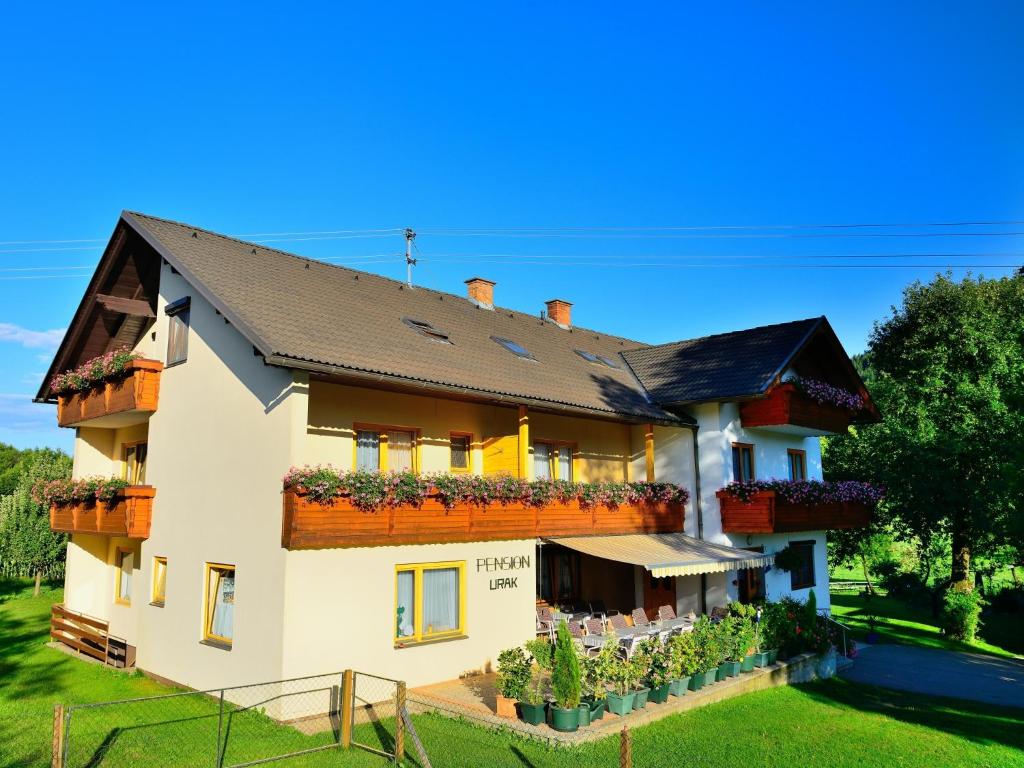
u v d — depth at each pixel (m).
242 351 15.56
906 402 35.31
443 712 13.77
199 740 12.05
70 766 10.73
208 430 16.23
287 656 13.26
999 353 33.25
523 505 18.08
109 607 21.62
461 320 23.50
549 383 20.94
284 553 13.60
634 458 24.95
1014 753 13.26
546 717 12.63
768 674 17.31
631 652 15.62
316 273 20.80
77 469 21.78
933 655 25.00
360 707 14.09
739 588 22.50
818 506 24.27
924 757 12.64
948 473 31.77
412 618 15.66
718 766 11.45
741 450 24.06
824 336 26.14
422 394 17.12
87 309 21.14
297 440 13.98
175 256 16.95
